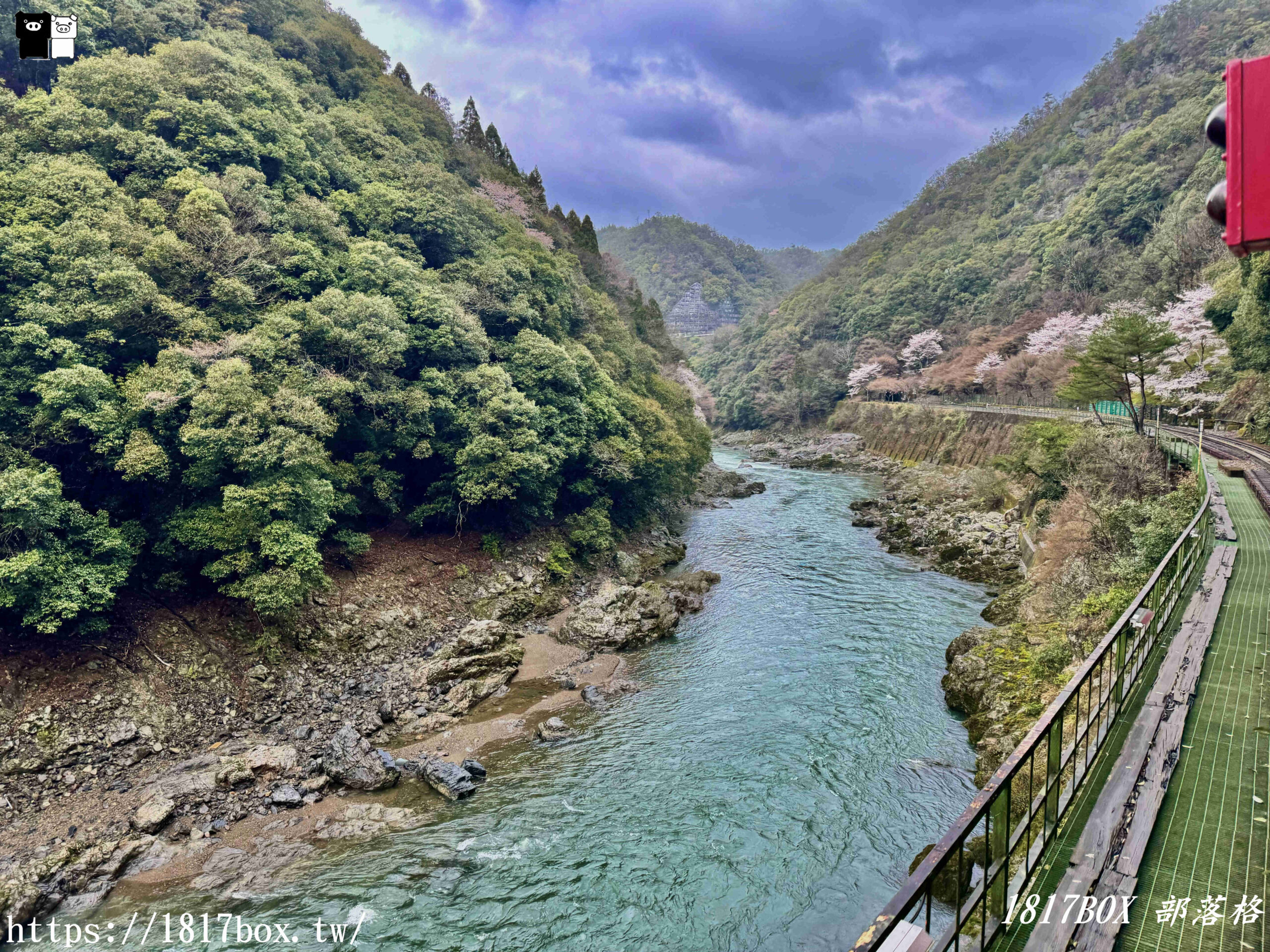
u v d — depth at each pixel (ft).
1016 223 411.34
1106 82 444.14
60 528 69.82
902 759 63.41
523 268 146.82
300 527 82.64
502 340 134.00
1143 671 34.73
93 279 78.23
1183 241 189.88
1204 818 23.56
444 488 114.11
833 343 424.87
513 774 65.41
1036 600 85.76
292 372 89.35
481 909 47.96
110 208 85.56
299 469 83.20
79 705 66.23
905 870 49.57
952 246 430.20
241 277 94.84
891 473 248.11
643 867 51.42
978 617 98.89
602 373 148.25
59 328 76.18
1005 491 153.99
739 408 412.36
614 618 98.43
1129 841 21.94
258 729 72.43
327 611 89.66
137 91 103.60
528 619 106.01
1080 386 134.82
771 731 69.92
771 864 51.06
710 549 148.77
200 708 72.23
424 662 86.12
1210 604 44.91
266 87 130.82
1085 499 93.81
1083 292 261.85
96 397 73.15
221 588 79.87
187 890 51.31
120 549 73.77
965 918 15.89
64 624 70.64
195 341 83.76
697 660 89.66
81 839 55.16
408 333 110.22
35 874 51.11
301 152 125.29
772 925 45.42
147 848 55.36
